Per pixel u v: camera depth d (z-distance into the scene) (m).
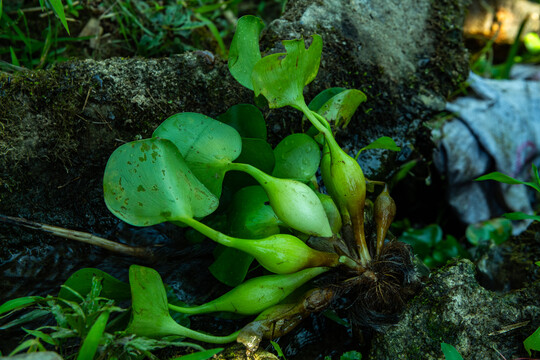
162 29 0.72
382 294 0.55
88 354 0.48
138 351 0.52
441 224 0.78
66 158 0.59
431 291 0.56
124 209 0.53
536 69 0.92
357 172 0.55
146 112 0.60
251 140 0.56
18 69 0.63
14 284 0.58
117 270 0.61
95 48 0.70
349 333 0.59
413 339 0.55
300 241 0.54
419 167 0.71
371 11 0.68
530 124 0.74
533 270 0.62
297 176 0.57
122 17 0.72
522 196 0.75
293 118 0.65
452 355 0.51
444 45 0.70
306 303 0.54
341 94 0.59
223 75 0.62
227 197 0.59
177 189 0.53
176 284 0.60
